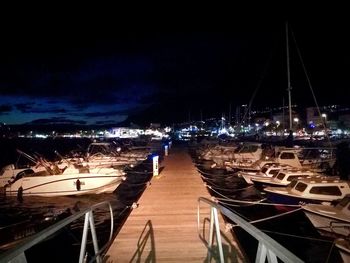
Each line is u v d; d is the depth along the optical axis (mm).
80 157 29266
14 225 10188
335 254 10312
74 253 10461
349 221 9398
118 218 14531
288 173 16297
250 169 22219
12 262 2379
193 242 7836
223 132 91125
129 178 29406
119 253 7160
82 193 19484
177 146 59969
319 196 12727
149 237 8266
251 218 15297
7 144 125062
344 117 87750
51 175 19594
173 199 13219
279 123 92250
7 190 19266
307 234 12539
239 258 6691
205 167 30969
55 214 11945
